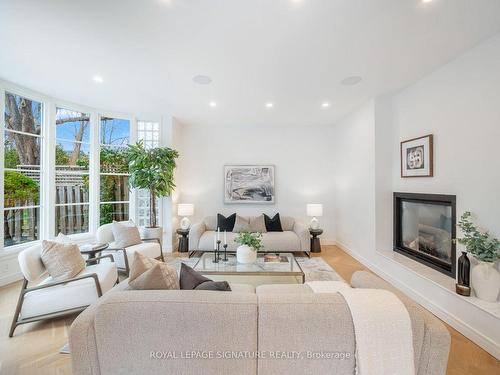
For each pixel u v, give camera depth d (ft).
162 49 7.64
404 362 3.53
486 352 6.15
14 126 10.91
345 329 3.69
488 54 7.02
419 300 8.63
